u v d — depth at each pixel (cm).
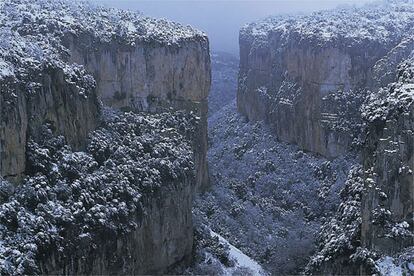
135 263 6800
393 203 5753
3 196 5609
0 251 5175
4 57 6106
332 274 6197
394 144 5766
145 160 7488
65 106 6700
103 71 8856
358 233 6191
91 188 6369
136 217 6831
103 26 9038
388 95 6369
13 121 5816
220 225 9475
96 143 7144
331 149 11356
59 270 5638
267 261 8794
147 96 9406
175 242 7644
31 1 9094
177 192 7650
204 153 10406
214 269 7856
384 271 5556
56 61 6831
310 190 10756
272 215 10206
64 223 5794
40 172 6072
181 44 9800
